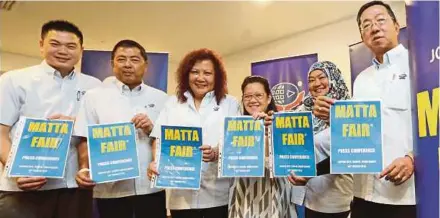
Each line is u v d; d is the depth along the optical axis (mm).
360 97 1953
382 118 1812
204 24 5242
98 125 2037
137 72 2430
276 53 6035
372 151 1731
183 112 2322
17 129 1921
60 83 2168
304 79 3961
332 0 4449
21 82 2053
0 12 4617
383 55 1871
